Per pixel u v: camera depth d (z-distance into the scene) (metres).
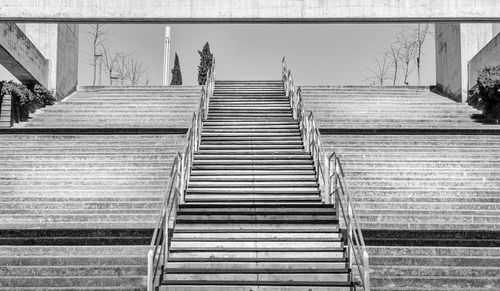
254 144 13.84
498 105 16.53
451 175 12.55
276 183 11.88
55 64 20.69
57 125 16.36
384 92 20.30
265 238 9.10
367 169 12.70
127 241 9.47
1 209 10.78
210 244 9.05
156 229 7.91
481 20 12.33
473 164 12.97
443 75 21.61
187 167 11.65
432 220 10.34
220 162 12.65
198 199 10.82
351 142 14.45
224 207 9.86
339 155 13.39
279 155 13.16
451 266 8.85
